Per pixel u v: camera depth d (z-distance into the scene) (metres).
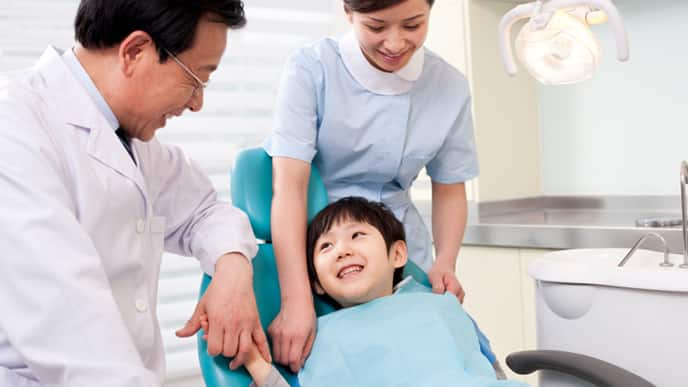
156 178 1.08
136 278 0.92
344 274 1.29
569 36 1.37
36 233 0.71
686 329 1.19
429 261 1.52
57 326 0.70
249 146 2.27
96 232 0.85
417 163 1.42
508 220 2.26
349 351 1.18
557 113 2.50
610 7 1.31
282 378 1.06
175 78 0.85
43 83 0.87
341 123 1.33
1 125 0.76
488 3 2.37
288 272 1.20
